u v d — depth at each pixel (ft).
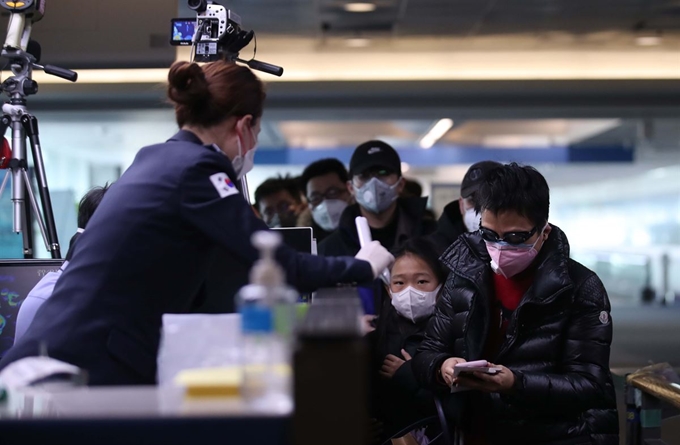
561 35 33.83
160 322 6.20
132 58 23.48
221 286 7.62
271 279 4.39
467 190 11.17
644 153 54.34
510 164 8.22
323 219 16.02
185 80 6.46
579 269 8.09
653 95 37.60
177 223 6.10
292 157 49.42
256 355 4.38
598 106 37.93
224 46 9.78
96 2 20.29
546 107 38.01
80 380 4.92
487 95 37.29
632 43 35.37
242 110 6.57
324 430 3.79
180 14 22.07
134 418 3.72
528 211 7.73
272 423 3.71
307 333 3.83
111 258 6.05
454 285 8.61
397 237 12.77
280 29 31.86
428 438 9.15
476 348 8.16
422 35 33.37
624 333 40.04
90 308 5.98
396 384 9.27
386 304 10.02
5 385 4.73
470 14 30.17
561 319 7.86
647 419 9.96
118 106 33.99
